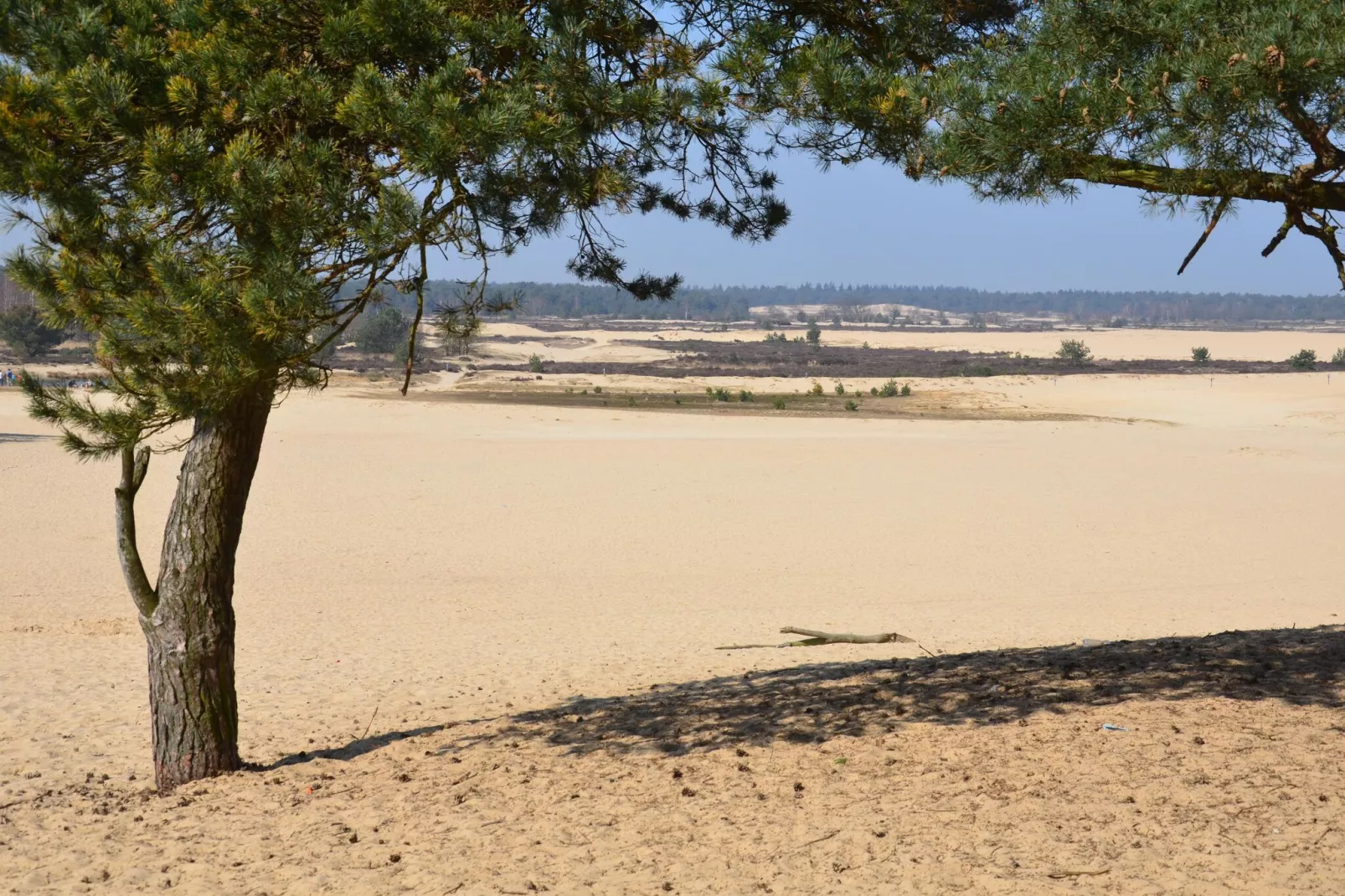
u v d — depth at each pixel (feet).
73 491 112.47
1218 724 22.95
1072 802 19.35
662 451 150.20
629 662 49.85
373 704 42.09
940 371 429.79
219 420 27.68
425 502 110.52
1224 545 91.56
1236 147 18.12
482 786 24.98
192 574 28.45
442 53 20.90
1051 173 19.56
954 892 16.51
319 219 20.83
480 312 25.66
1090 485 123.54
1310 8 17.10
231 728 29.32
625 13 22.38
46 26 21.17
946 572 81.25
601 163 24.04
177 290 20.40
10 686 46.16
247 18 21.42
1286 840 16.97
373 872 19.92
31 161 20.58
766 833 19.67
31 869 21.88
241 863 21.20
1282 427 220.84
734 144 25.41
